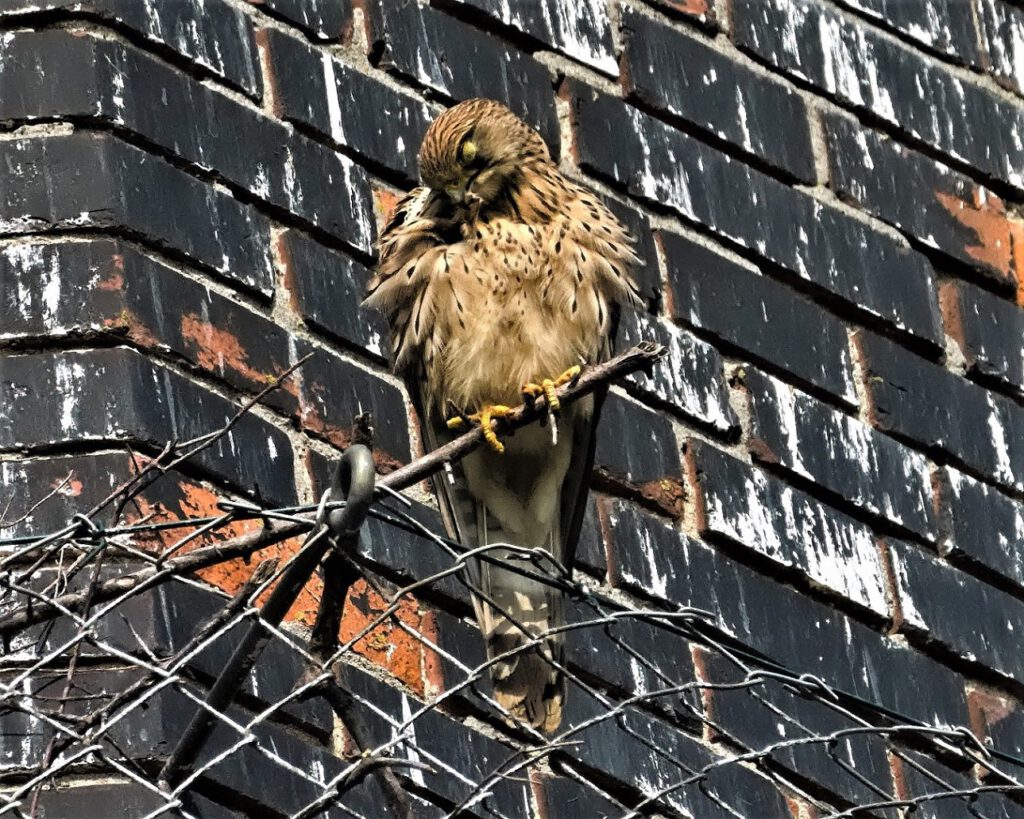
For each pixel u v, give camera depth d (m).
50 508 10.53
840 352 13.69
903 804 9.20
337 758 10.59
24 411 10.82
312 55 12.56
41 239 11.30
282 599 8.60
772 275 13.65
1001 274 14.64
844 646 12.75
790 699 12.30
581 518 11.68
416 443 11.94
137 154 11.64
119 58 11.86
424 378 11.98
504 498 11.70
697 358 13.07
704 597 12.34
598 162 13.30
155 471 10.24
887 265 14.15
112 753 9.83
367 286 12.12
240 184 11.94
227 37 12.30
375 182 12.46
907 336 14.02
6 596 9.01
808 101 14.35
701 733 11.92
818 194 14.12
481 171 12.02
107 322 11.08
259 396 9.54
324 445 11.48
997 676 13.23
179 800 8.44
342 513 8.44
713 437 12.91
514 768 8.59
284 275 11.86
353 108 12.56
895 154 14.58
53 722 8.50
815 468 13.17
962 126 14.97
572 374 10.45
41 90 11.66
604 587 12.05
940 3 15.32
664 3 14.03
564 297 11.95
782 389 13.28
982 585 13.48
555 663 9.12
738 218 13.66
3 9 11.87
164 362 11.16
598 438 12.45
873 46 14.84
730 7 14.30
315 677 8.74
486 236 11.97
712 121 13.84
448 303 11.87
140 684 9.04
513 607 11.20
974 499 13.72
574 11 13.65
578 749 11.41
